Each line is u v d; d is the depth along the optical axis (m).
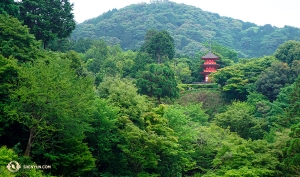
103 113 25.20
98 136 25.14
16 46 26.66
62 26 45.84
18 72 21.31
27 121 20.38
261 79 57.34
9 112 19.73
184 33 163.50
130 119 28.56
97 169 25.88
